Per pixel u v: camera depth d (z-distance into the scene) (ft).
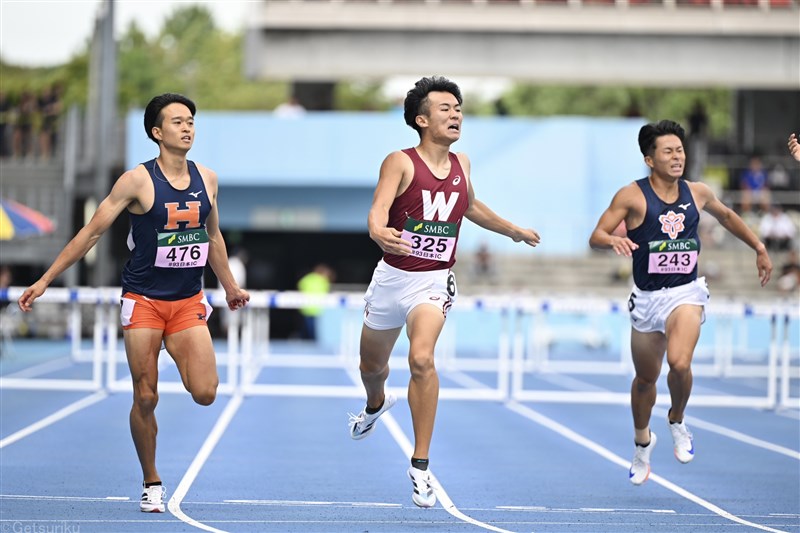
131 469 97.19
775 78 268.21
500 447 119.55
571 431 135.85
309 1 262.88
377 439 123.85
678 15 265.95
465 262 317.01
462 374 223.92
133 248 72.59
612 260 314.76
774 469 106.32
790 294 295.69
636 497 87.51
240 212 307.58
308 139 303.89
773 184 330.54
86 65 565.12
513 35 266.16
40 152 329.72
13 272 323.16
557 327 303.48
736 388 204.85
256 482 91.45
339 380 201.77
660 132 83.35
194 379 72.13
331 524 72.18
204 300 74.79
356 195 307.99
